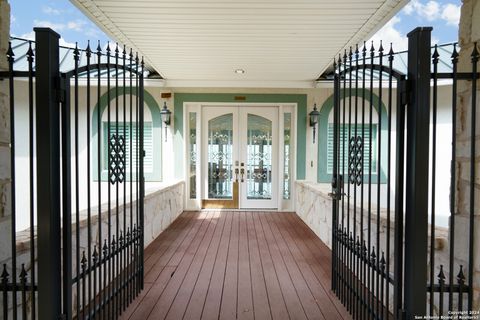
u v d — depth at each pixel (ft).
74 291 7.08
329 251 11.89
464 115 5.35
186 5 8.43
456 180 5.44
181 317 7.09
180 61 13.32
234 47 11.54
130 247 7.85
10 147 5.13
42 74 4.96
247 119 19.45
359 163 6.91
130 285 7.70
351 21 9.32
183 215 18.22
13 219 5.06
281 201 19.31
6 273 5.08
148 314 7.20
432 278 5.13
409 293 5.14
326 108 18.78
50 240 5.02
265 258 11.07
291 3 8.32
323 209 13.10
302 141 18.95
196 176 19.33
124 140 7.24
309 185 15.96
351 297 7.20
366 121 16.97
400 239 5.38
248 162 19.56
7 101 5.28
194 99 18.90
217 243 12.87
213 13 8.88
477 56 4.93
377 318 6.12
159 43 11.19
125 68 7.32
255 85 16.60
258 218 17.60
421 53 5.00
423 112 5.01
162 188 14.66
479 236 5.04
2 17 5.20
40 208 4.99
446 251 5.98
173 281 9.05
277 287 8.68
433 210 5.08
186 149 19.16
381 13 8.85
